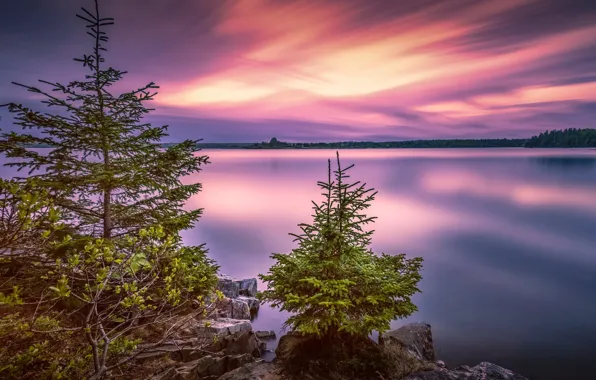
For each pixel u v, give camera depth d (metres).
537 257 33.56
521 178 133.88
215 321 10.13
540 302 22.25
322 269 7.76
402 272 8.71
